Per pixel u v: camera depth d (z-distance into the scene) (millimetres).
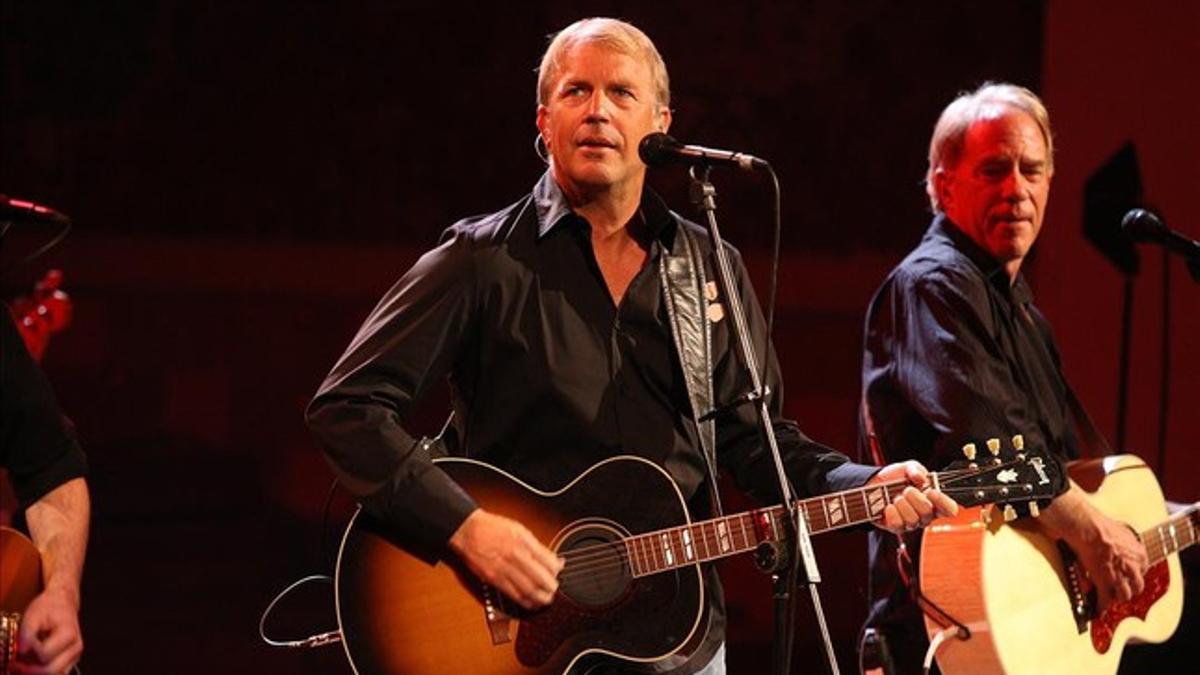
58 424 6031
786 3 18047
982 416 8008
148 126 18297
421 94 18453
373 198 18484
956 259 8500
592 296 6957
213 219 18359
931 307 8328
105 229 18219
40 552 5832
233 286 17984
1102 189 13250
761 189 18141
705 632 6875
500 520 6477
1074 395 9078
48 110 18188
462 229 7008
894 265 18078
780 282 17984
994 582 8055
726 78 18125
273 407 17844
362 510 6641
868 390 8656
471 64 18422
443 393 16734
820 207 18188
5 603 5773
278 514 16922
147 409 17531
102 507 16219
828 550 14992
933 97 18078
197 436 17609
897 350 8438
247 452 17672
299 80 18359
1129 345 13273
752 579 14602
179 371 17750
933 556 8164
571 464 6848
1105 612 8523
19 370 5957
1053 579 8320
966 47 18031
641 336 7000
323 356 18016
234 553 16078
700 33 18125
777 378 7414
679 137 18156
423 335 6738
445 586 6625
